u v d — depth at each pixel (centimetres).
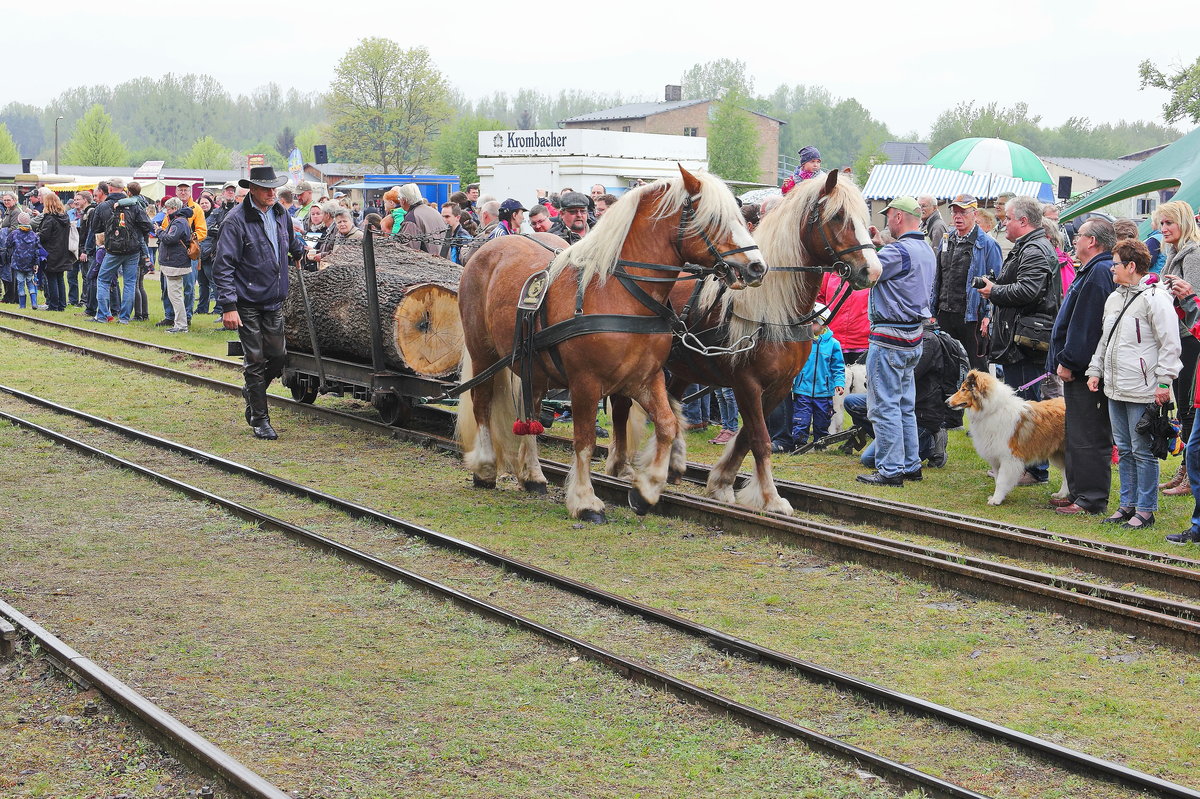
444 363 1100
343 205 1559
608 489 889
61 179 5688
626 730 493
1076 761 454
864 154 8969
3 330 1877
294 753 465
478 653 575
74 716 488
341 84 8831
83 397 1312
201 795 423
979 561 712
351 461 1017
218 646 579
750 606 657
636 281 767
